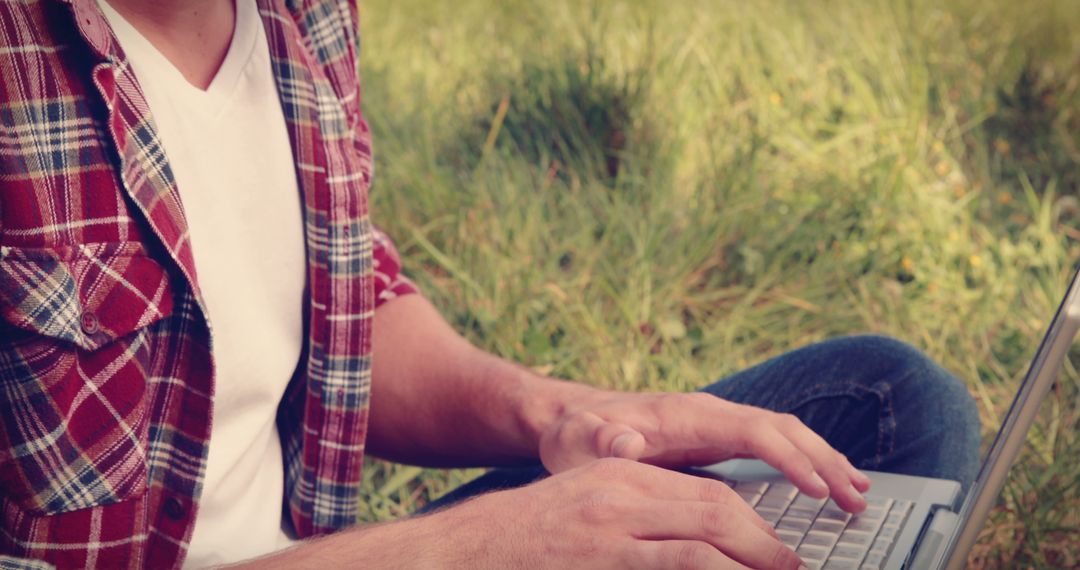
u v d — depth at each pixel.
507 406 1.53
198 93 1.27
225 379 1.29
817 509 1.31
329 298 1.38
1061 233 3.46
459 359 1.59
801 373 1.65
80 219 1.12
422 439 1.62
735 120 4.06
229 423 1.32
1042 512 2.28
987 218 3.61
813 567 1.19
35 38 1.10
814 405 1.62
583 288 3.11
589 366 2.82
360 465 1.44
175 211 1.18
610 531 1.08
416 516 1.15
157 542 1.23
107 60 1.13
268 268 1.34
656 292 3.09
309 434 1.43
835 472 1.32
